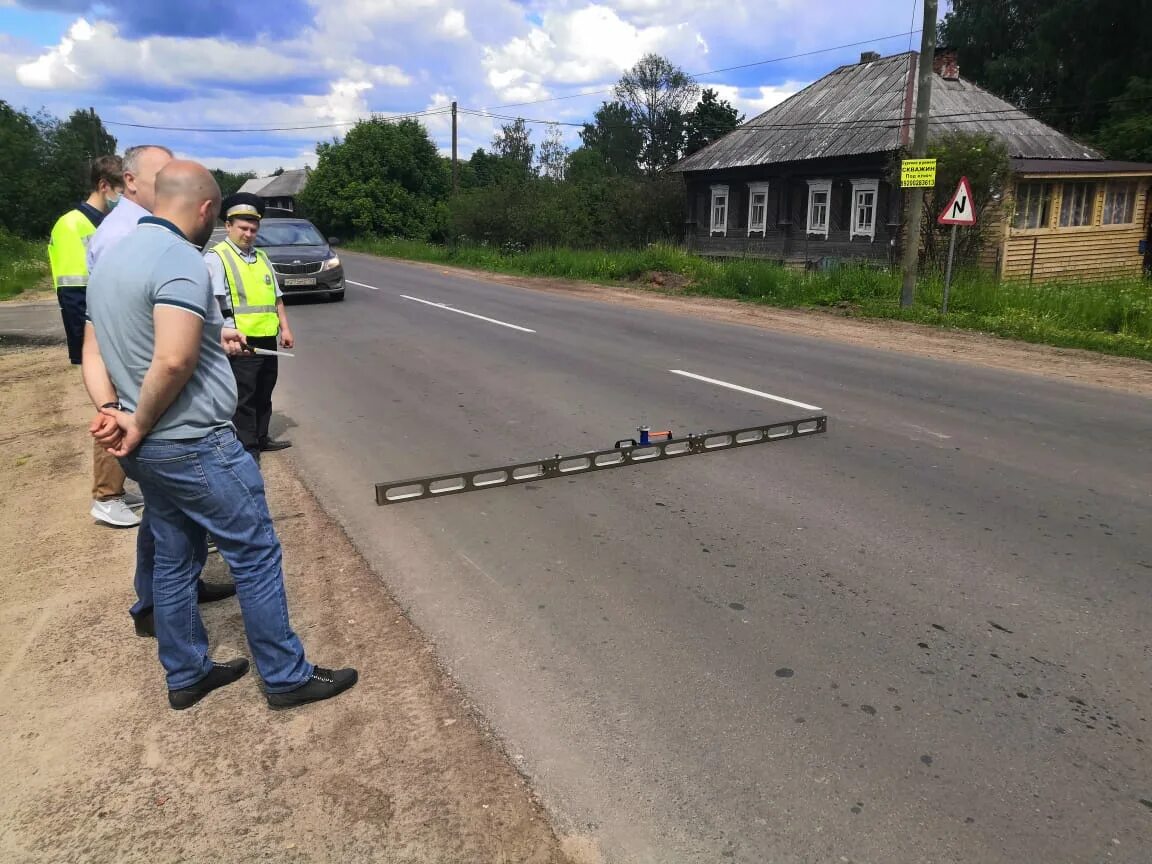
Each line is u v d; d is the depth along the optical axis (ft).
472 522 15.46
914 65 90.38
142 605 11.15
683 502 16.43
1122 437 21.20
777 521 15.40
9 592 12.91
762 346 35.32
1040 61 119.34
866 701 9.82
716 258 96.12
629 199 111.24
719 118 194.49
